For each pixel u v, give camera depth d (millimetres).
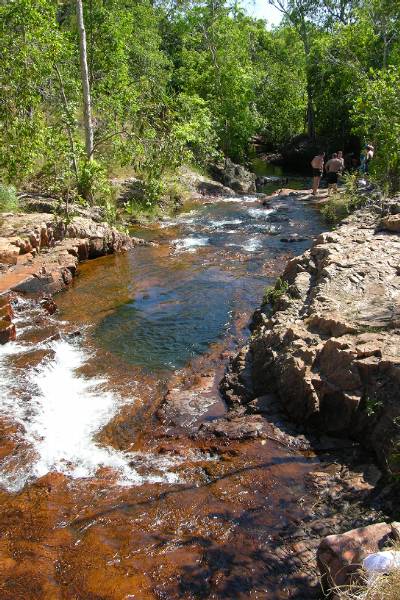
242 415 5609
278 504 4293
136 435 5441
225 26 26156
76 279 10461
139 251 12594
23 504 4438
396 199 11656
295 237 13273
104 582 3658
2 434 5410
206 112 23703
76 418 5723
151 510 4320
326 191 19469
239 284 9922
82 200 13844
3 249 9961
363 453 4801
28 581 3674
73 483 4707
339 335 5703
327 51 26188
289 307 6938
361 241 8430
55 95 15891
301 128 34344
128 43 24094
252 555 3820
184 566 3768
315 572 3629
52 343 7512
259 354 6277
